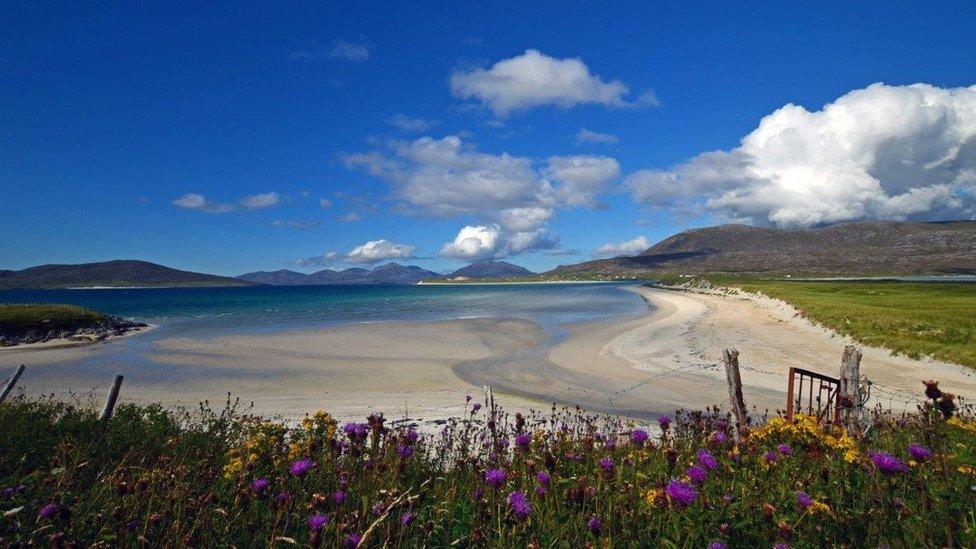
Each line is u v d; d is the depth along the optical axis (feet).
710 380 75.56
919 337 91.35
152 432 25.58
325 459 15.33
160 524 11.25
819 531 10.45
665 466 14.25
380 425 15.92
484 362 92.89
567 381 76.69
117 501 12.76
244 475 13.33
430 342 118.93
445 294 467.11
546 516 11.44
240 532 11.83
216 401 63.41
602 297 361.51
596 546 9.52
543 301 311.88
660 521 10.40
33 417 26.55
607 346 110.73
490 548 10.50
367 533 9.43
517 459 16.07
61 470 14.44
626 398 65.67
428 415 54.13
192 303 339.36
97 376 82.79
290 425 48.49
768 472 13.14
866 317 114.11
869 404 57.57
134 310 261.85
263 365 90.99
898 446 19.99
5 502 11.94
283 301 349.41
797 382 73.41
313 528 9.43
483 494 12.66
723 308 219.00
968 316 103.91
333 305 287.69
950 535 8.67
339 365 90.58
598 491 12.01
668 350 103.24
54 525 10.45
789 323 147.02
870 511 10.53
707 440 17.37
